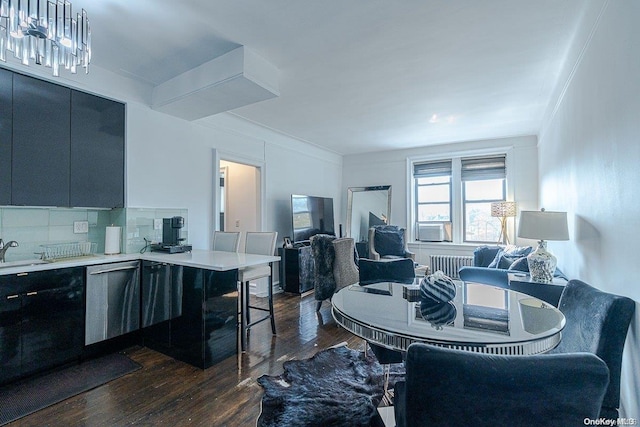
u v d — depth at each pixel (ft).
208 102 10.11
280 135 17.06
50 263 7.93
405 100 11.91
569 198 9.09
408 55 8.55
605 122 5.85
